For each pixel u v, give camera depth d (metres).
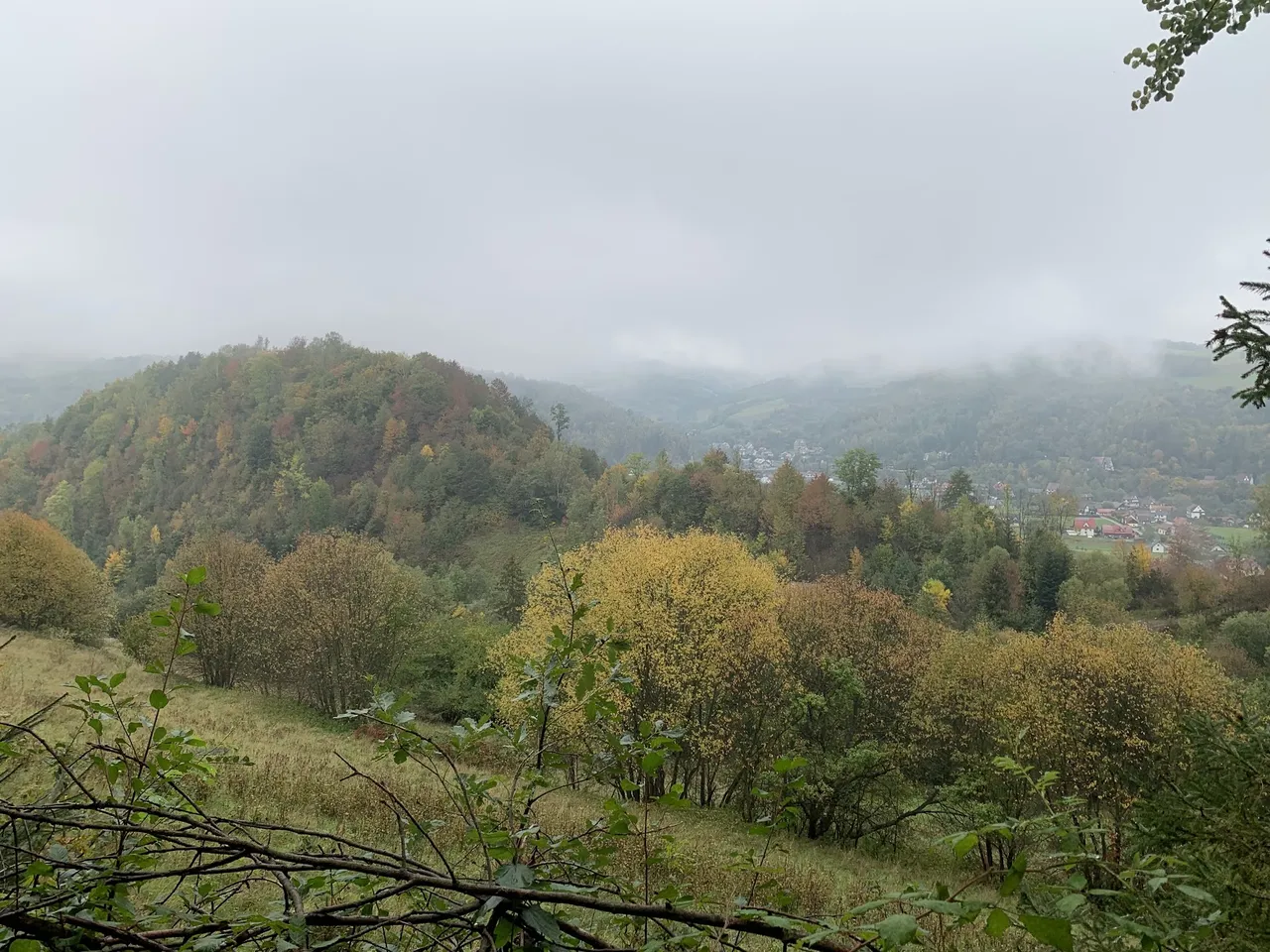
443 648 31.38
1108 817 13.96
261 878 1.73
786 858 11.00
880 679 19.45
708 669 18.16
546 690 2.01
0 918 1.38
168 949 1.44
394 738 1.96
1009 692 18.27
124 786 2.06
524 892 1.42
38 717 1.89
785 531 77.25
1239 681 17.31
